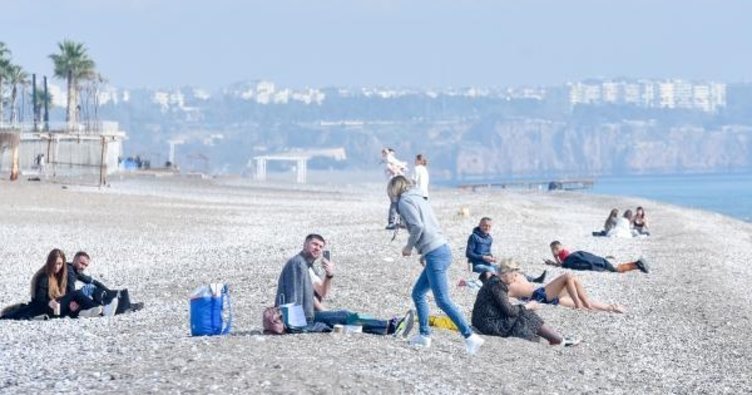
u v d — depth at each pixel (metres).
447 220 139.00
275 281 73.56
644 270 90.75
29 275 83.62
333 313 51.38
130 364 43.09
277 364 42.47
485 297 54.56
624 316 65.75
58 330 54.72
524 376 46.25
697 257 108.94
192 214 162.00
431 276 48.06
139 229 129.62
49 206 161.38
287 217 161.25
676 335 60.56
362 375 42.25
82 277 60.81
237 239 119.69
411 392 40.91
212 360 43.19
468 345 48.84
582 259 91.19
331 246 102.94
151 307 63.69
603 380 47.81
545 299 66.38
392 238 107.31
